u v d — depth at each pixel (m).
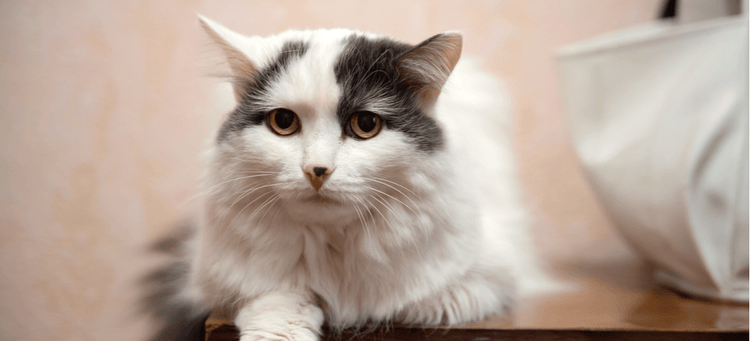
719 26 1.10
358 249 0.91
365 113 0.84
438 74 0.90
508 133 1.47
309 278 0.93
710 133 1.10
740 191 1.12
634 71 1.25
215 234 0.93
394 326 0.93
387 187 0.86
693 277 1.24
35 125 1.69
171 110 1.82
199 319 1.09
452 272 0.93
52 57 1.70
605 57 1.30
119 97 1.77
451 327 0.93
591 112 1.35
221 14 1.83
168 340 1.26
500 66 2.00
